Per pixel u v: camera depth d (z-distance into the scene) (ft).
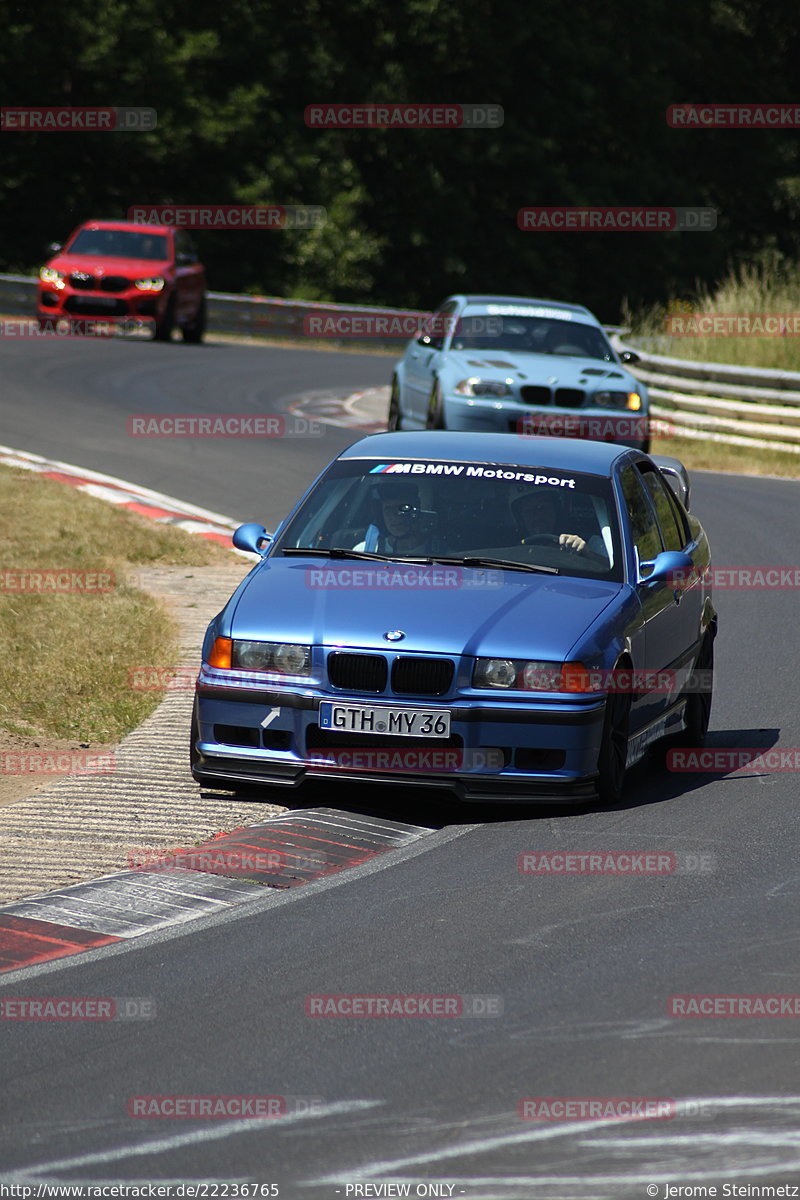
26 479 195.93
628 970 65.41
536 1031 59.26
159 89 587.68
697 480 235.61
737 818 88.22
